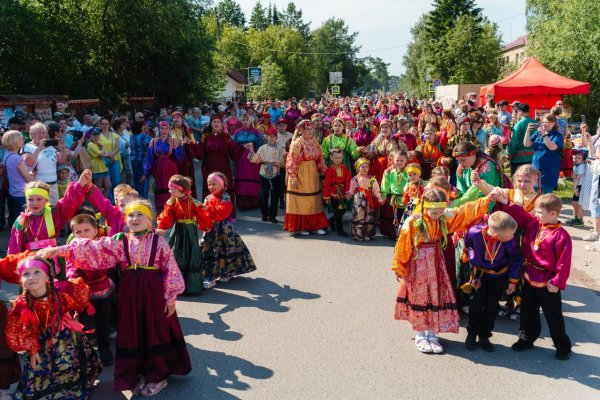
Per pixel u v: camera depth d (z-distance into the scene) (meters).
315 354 4.94
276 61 65.38
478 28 49.62
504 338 5.26
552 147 8.29
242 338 5.29
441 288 4.89
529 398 4.19
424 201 4.76
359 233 8.74
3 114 15.88
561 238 4.60
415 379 4.48
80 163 10.40
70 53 23.17
